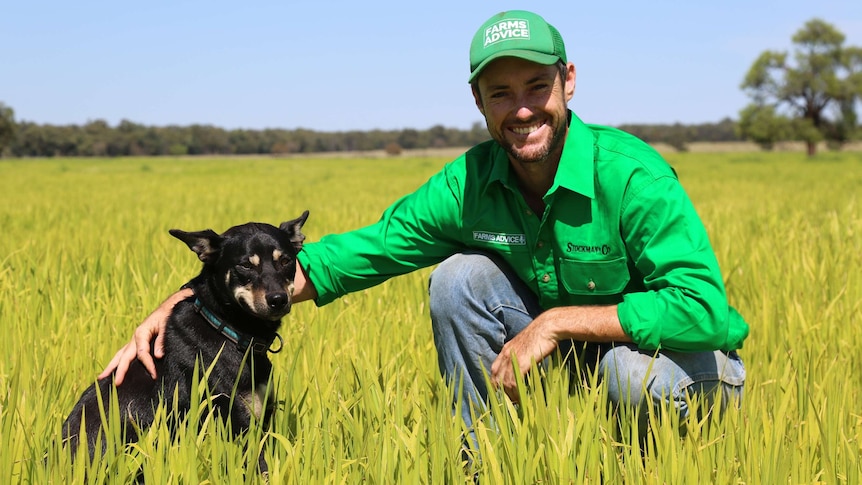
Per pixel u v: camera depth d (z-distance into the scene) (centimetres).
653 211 297
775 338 359
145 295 395
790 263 450
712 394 301
